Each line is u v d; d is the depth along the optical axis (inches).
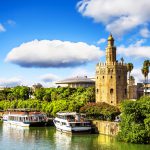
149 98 4005.9
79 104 5772.6
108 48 6077.8
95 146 3725.4
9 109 7150.6
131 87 7726.4
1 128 5536.4
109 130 4461.1
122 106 4015.8
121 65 6063.0
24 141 4124.0
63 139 4239.7
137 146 3668.8
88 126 4682.6
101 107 5191.9
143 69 6953.7
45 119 5743.1
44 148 3683.6
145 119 3754.9
